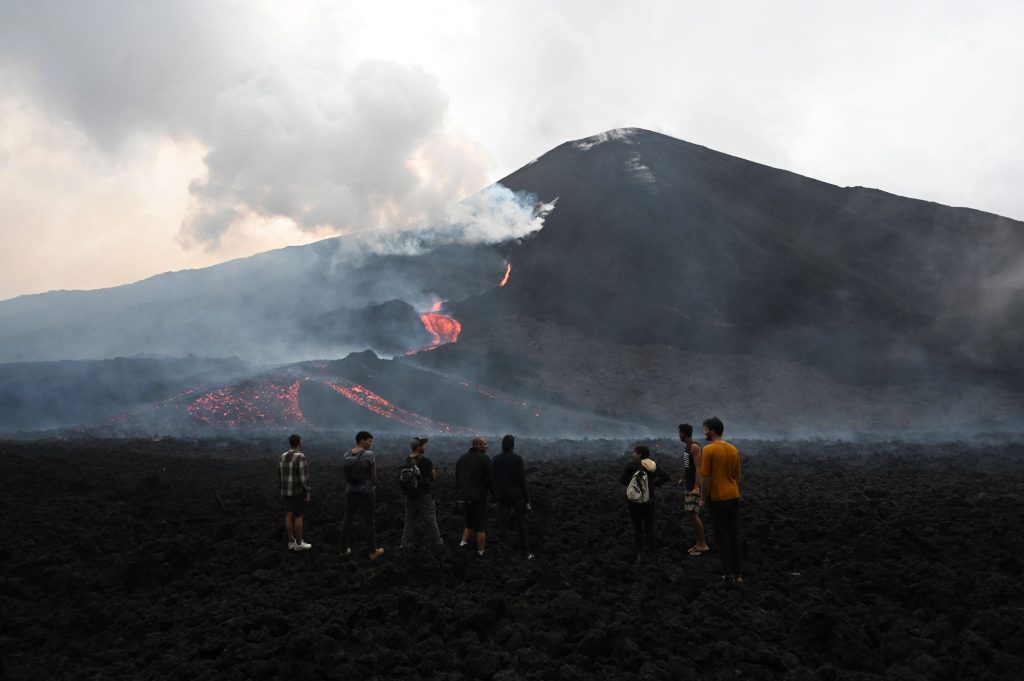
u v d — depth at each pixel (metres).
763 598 10.01
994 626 8.58
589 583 10.65
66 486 21.34
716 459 10.93
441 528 15.67
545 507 17.17
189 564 12.63
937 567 11.32
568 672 7.30
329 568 11.66
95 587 11.42
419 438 13.23
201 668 7.81
